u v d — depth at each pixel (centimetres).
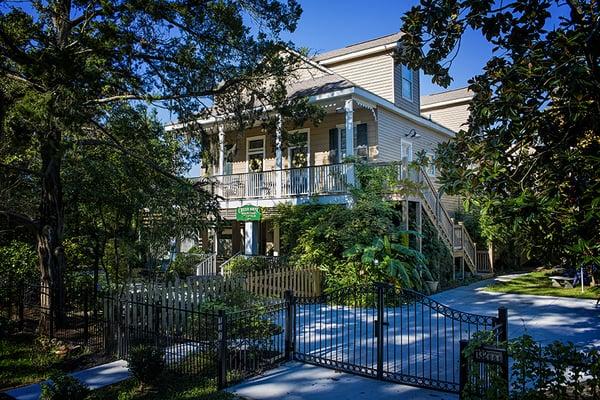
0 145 860
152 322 759
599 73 355
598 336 807
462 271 1639
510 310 1066
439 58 489
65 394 497
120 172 1056
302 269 1223
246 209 1612
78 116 704
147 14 805
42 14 916
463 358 431
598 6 364
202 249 1784
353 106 1636
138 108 1093
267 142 1912
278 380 605
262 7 908
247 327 685
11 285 938
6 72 750
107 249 1251
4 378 641
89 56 793
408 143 1880
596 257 326
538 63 394
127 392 575
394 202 1339
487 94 447
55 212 909
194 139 1142
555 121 411
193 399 539
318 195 1481
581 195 357
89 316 886
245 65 959
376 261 1173
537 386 362
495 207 386
